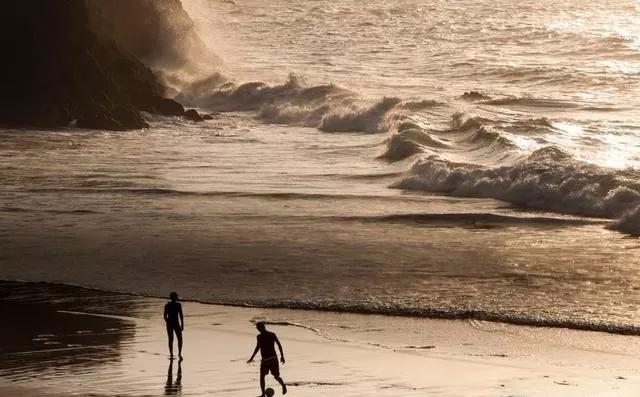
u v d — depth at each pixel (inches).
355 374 2728.8
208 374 2738.7
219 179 6038.4
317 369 2778.1
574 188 5300.2
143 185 5816.9
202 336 3142.2
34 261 4153.5
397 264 4033.0
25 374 2733.8
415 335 3129.9
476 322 3270.2
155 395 2546.8
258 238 4512.8
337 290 3668.8
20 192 5610.2
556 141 6781.5
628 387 2603.3
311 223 4837.6
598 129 7145.7
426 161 6141.7
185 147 7347.4
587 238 4468.5
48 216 5007.4
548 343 3031.5
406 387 2603.3
